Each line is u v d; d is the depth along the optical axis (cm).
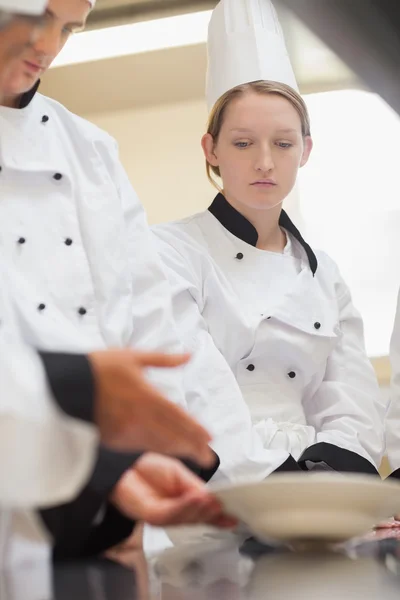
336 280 259
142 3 414
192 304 225
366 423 234
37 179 176
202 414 201
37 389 79
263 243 250
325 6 357
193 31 430
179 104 464
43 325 140
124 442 87
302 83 438
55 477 82
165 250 233
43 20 114
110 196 187
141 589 80
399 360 244
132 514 115
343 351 248
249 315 232
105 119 473
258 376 230
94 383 82
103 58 450
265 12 257
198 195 460
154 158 466
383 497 103
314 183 446
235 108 236
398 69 383
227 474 195
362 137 443
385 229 439
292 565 95
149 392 83
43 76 464
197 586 81
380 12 346
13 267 166
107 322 176
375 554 105
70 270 172
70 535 112
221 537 164
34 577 92
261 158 231
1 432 80
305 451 210
